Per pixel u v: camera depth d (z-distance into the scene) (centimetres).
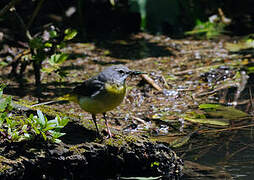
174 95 1316
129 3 2089
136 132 1068
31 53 1261
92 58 1681
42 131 790
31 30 1809
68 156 805
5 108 859
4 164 753
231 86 1366
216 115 1157
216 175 830
